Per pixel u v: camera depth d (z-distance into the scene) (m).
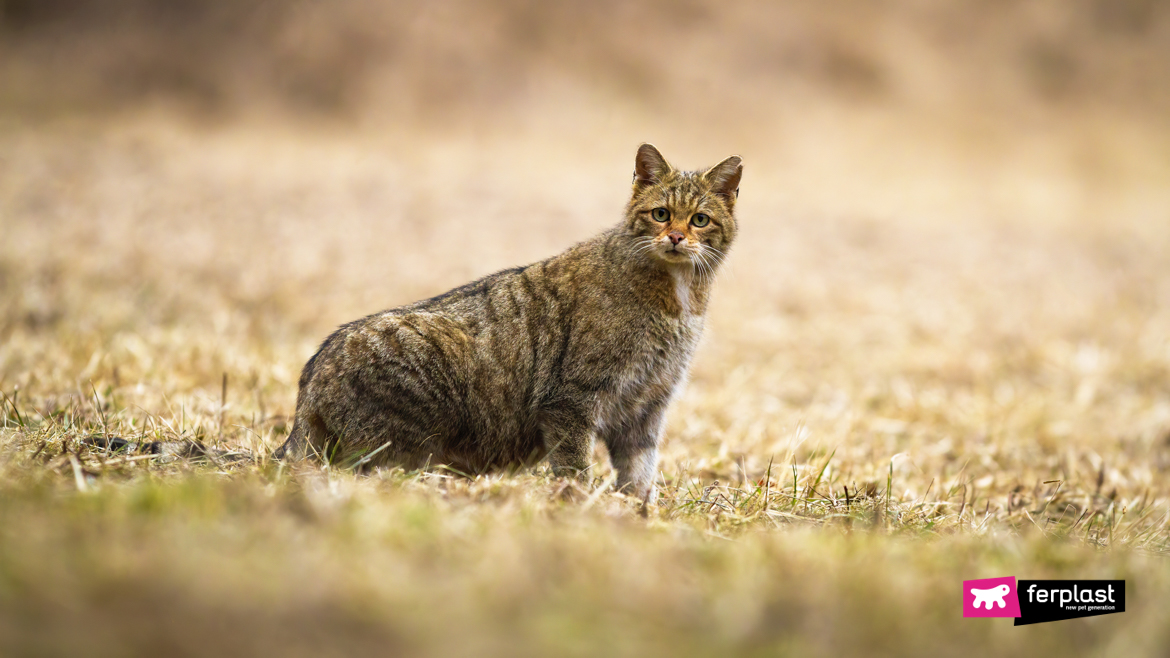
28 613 4.41
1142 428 14.43
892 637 4.92
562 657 4.50
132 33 45.31
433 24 47.84
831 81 50.41
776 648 4.72
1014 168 46.75
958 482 10.86
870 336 20.22
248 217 26.50
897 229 32.56
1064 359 18.50
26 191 26.20
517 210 30.70
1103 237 34.78
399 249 25.02
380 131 42.53
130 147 33.28
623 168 39.34
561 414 8.82
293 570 5.05
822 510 8.54
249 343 15.58
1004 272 27.50
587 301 8.91
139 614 4.48
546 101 45.44
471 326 8.95
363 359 8.66
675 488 9.26
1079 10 58.69
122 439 8.39
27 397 10.79
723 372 16.95
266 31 46.41
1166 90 55.38
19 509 5.69
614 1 50.81
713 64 49.25
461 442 9.04
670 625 4.89
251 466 7.95
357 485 7.31
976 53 54.66
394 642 4.49
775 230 30.69
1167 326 21.48
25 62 42.22
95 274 19.17
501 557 5.52
